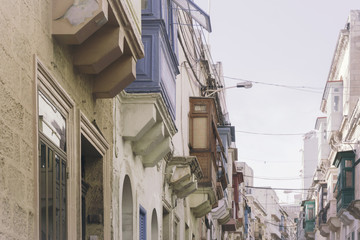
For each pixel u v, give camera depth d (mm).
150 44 9961
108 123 8781
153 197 12320
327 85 37219
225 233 38125
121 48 6926
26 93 5395
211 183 18594
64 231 6574
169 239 14625
